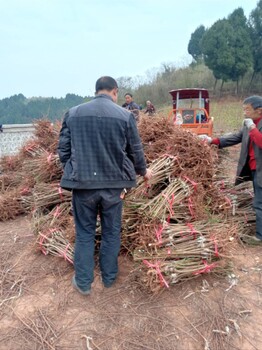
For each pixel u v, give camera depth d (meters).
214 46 37.44
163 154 3.95
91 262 2.98
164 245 3.04
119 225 3.04
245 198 4.33
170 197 3.43
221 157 4.73
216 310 2.78
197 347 2.42
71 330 2.59
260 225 3.83
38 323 2.67
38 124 6.29
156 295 2.96
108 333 2.55
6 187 6.02
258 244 3.88
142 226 3.21
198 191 3.73
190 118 11.04
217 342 2.45
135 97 40.03
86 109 2.78
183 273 2.91
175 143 3.98
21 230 4.52
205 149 3.86
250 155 3.91
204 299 2.92
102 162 2.73
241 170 4.10
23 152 6.22
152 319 2.69
